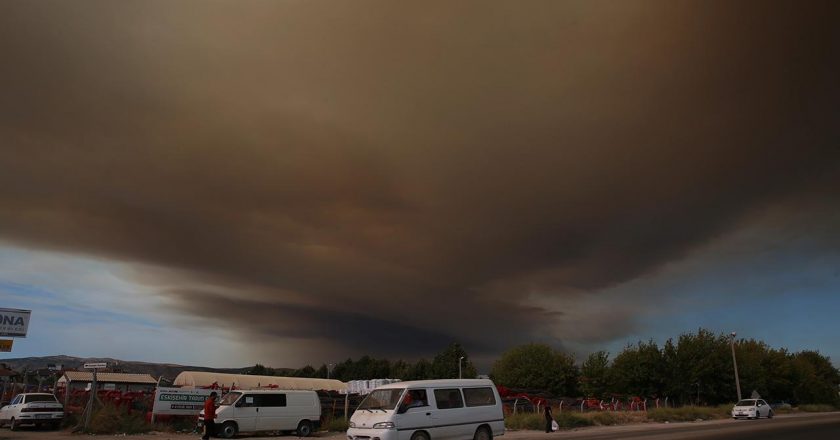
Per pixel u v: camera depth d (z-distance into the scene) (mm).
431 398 16562
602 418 37438
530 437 25906
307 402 27453
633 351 69688
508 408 42344
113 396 35594
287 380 50438
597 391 72375
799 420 37969
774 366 74125
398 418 15516
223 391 30719
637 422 39688
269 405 26266
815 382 78688
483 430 17875
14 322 31219
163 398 28281
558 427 32031
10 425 29078
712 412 47625
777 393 75000
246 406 25672
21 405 28047
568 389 84625
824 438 21422
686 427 32000
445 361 107812
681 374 65000
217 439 24562
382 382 41531
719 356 67188
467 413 17344
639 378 67000
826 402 81875
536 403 47344
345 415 31656
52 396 29641
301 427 26891
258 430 25703
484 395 18266
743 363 68938
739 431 26047
